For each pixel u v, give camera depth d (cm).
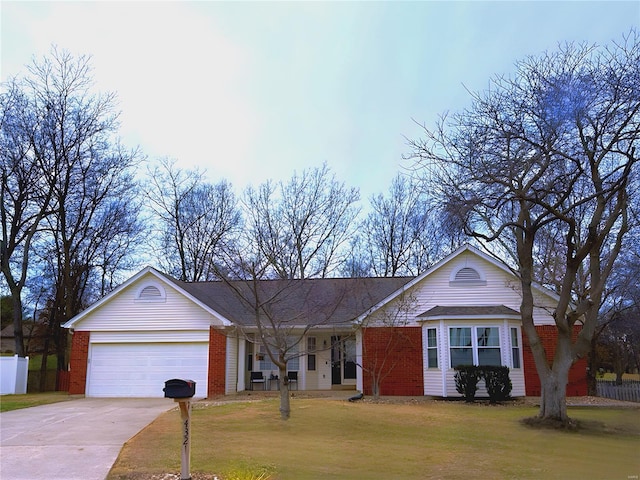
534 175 1620
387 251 4094
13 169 2905
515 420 1517
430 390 2089
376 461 1027
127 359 2262
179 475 865
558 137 1476
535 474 950
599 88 1431
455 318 2053
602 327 2728
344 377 2527
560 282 2419
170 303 2286
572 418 1533
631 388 2627
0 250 2911
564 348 1485
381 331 2217
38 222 3020
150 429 1292
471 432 1341
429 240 3953
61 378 2984
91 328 2292
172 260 4088
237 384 2362
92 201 3183
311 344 2506
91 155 3145
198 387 2208
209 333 2239
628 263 2339
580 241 2359
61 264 3216
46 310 3406
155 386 2230
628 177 1567
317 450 1099
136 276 2306
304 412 1520
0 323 4638
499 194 1641
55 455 1025
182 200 4122
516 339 2078
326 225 3400
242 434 1239
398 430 1345
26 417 1569
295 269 2694
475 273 2227
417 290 2230
